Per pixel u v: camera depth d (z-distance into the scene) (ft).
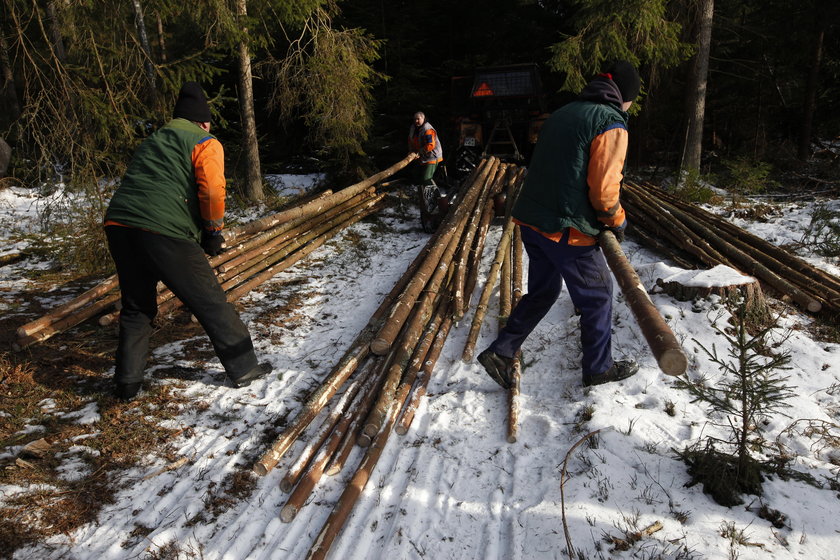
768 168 29.37
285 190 29.40
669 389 10.18
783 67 38.32
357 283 17.84
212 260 15.98
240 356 11.28
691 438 8.87
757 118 37.93
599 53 27.48
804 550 6.69
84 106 16.93
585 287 9.60
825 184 31.30
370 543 7.44
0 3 17.84
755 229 20.76
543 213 9.27
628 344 11.93
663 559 6.62
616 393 10.20
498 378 10.54
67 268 18.58
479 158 29.60
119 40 19.65
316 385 11.59
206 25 22.21
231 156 28.02
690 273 13.62
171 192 10.17
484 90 31.12
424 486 8.36
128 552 7.48
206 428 10.16
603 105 8.95
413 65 36.09
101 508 8.27
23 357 12.28
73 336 13.39
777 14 36.42
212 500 8.39
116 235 10.27
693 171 26.53
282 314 15.26
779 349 11.63
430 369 11.31
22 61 16.81
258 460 8.98
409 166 33.32
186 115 10.64
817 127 40.65
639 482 7.95
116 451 9.50
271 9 24.08
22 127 17.17
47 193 18.31
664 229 19.31
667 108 35.50
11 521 7.90
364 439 9.32
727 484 7.54
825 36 38.19
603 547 6.86
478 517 7.75
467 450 9.16
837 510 7.29
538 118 31.17
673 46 27.43
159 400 10.96
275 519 7.97
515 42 41.91
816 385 10.44
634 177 32.04
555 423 9.57
